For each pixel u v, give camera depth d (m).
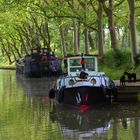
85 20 45.50
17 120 23.03
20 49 106.00
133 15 37.22
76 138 18.67
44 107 27.56
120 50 41.69
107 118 23.08
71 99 27.16
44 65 54.28
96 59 29.83
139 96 28.30
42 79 52.03
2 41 100.50
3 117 24.02
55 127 21.05
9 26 71.94
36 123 22.14
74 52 55.06
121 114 24.02
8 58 108.06
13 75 65.00
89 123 21.91
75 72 29.77
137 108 25.89
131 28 37.31
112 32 42.75
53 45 80.94
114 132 19.59
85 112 25.17
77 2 49.62
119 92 28.52
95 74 28.75
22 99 31.75
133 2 37.12
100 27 44.34
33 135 19.30
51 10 46.78
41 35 68.19
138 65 36.69
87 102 26.47
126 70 37.66
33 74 54.56
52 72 54.59
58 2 47.41
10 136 19.17
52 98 31.19
